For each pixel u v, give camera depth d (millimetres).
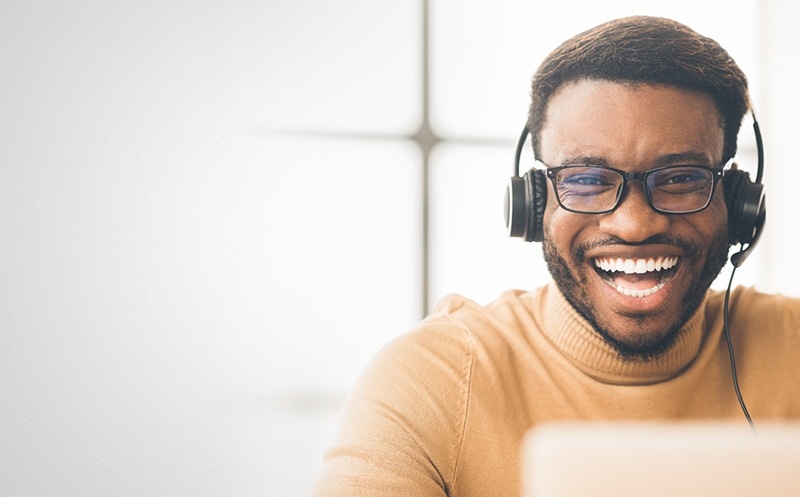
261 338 2188
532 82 1074
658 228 971
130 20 2109
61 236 2059
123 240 2100
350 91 2264
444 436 1030
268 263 2197
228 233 2172
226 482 2154
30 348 2035
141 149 2115
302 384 2209
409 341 1115
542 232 1072
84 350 2066
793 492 509
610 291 1022
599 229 997
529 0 2402
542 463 521
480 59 2361
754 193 1021
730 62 1007
